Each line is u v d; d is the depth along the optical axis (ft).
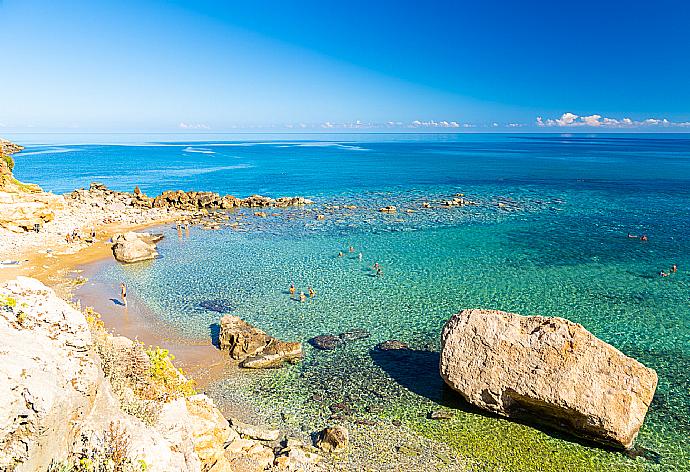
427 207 286.25
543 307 129.29
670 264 167.32
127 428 36.88
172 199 289.33
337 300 134.41
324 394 87.45
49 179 436.35
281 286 146.30
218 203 289.33
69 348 36.22
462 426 77.66
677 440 74.28
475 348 82.53
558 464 68.74
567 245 194.29
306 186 397.39
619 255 179.01
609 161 640.58
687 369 96.53
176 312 125.80
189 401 59.77
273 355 99.19
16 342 32.55
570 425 74.28
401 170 536.42
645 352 104.01
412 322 119.75
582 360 74.54
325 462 67.97
